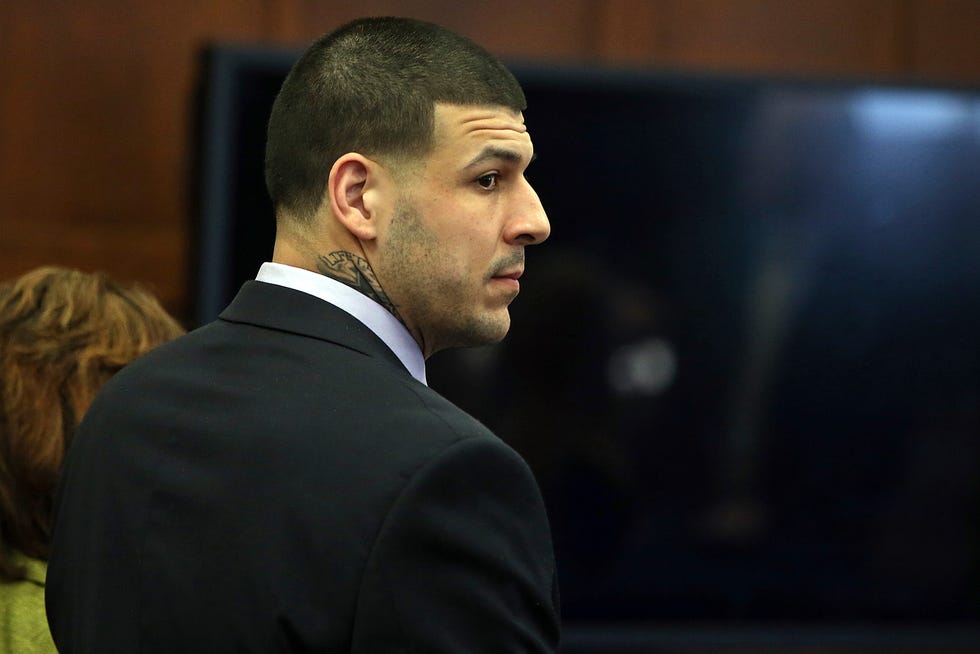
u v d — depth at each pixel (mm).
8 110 11297
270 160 4465
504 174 4340
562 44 12031
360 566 3617
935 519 11148
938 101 11000
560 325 10758
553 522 10773
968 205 11062
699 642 10938
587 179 10758
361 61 4277
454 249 4258
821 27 12320
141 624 3947
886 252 11023
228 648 3762
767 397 10984
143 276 11508
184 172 11484
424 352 4527
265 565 3744
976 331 11117
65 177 11391
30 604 5168
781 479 11023
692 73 10789
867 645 11117
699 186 10844
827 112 10922
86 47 11438
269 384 4059
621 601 10883
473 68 4281
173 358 4355
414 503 3633
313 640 3627
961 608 11188
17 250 11289
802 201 10938
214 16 11609
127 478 4137
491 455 3777
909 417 11094
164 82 11539
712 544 10977
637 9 12102
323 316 4211
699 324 10898
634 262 10828
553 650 3910
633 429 10852
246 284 4477
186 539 3924
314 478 3766
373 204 4234
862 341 11031
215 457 3965
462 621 3639
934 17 12469
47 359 5344
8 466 5238
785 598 11031
